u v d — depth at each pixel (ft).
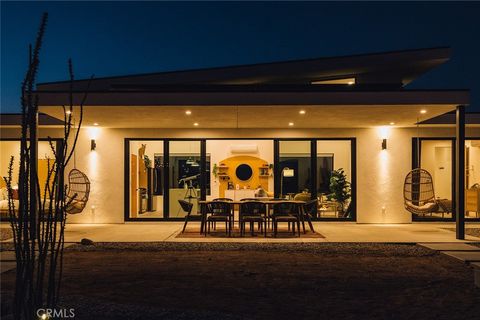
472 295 16.06
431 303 15.02
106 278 18.29
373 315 13.70
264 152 39.45
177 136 37.70
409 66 38.52
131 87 32.63
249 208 30.37
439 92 26.73
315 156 37.88
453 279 18.45
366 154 37.42
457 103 26.71
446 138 37.47
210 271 19.75
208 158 40.04
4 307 13.34
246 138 37.60
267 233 31.24
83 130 37.50
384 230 33.04
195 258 22.77
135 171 39.37
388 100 26.71
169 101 27.02
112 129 37.58
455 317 13.55
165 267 20.56
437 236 29.60
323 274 19.27
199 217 37.88
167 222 37.65
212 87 31.37
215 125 35.99
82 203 33.01
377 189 37.32
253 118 32.17
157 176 39.34
